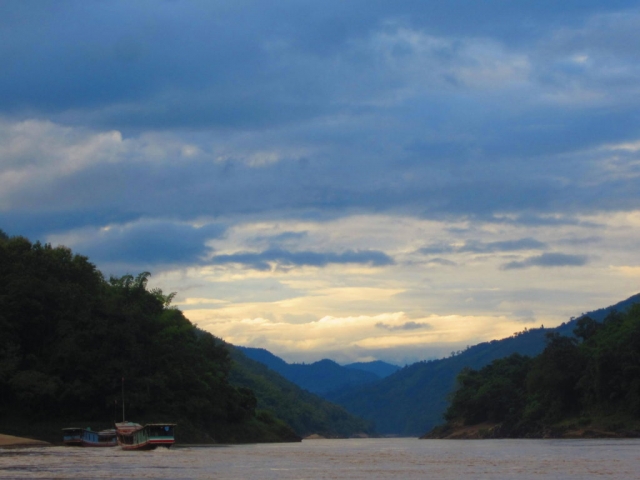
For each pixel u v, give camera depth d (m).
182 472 56.25
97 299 122.81
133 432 89.44
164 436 88.06
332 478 52.34
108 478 50.59
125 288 136.25
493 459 71.81
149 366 124.12
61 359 113.50
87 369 114.88
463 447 106.12
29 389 106.81
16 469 57.28
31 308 114.12
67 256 129.25
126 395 115.19
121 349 119.25
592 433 128.88
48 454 77.50
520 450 88.69
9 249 121.94
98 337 117.19
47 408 113.75
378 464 66.69
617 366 135.00
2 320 110.12
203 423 136.50
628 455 74.19
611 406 136.12
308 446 122.06
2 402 112.31
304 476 53.97
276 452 90.81
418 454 85.00
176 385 129.12
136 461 67.06
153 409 122.94
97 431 111.75
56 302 117.81
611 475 53.44
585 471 56.72
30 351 117.94
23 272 117.12
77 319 116.75
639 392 129.00
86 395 112.69
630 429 125.50
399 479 51.62
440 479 51.62
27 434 109.00
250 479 51.28
